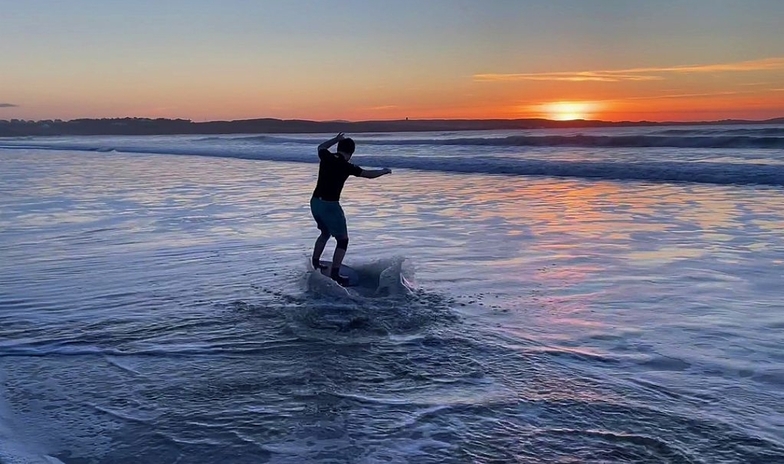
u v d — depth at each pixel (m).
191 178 24.89
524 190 18.62
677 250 9.66
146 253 10.12
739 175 19.58
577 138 41.53
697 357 5.33
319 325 6.31
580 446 3.91
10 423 4.39
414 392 4.75
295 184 21.78
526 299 7.18
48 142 92.56
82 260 9.63
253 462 3.80
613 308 6.80
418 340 5.87
